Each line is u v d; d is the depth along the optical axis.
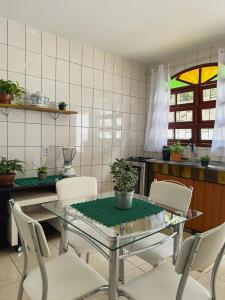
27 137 2.80
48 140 2.97
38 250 1.09
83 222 1.51
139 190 3.43
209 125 3.34
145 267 2.17
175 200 1.93
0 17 2.52
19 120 2.73
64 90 3.05
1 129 2.61
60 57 2.99
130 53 3.51
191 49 3.32
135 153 3.93
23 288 1.27
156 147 3.61
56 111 2.86
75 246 1.73
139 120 3.95
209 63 3.19
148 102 3.99
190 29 2.71
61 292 1.21
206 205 2.76
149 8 2.30
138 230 1.39
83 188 2.16
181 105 3.65
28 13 2.44
